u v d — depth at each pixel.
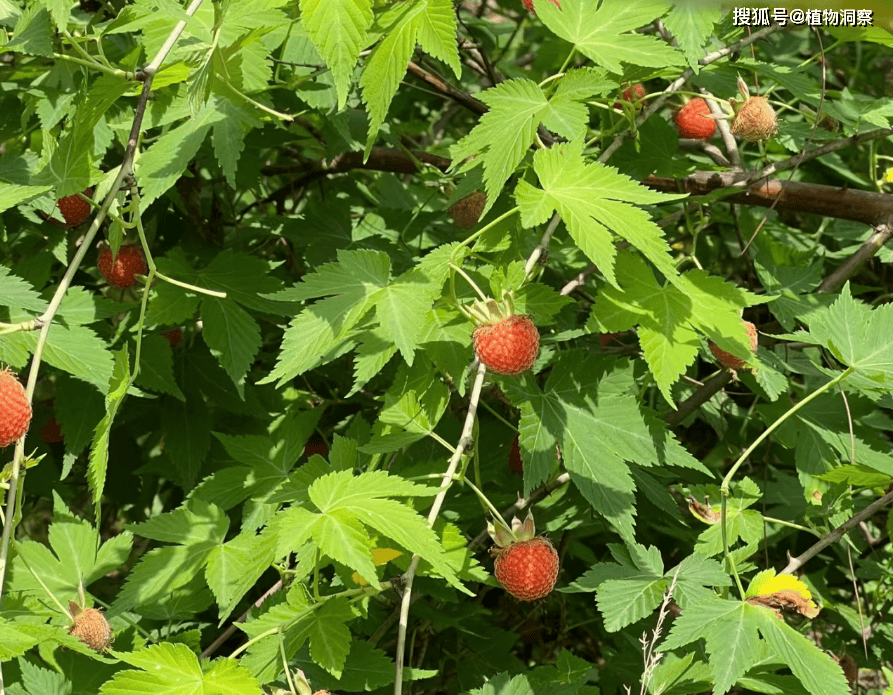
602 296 0.63
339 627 0.60
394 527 0.57
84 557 0.65
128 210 0.64
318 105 0.72
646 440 0.63
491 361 0.60
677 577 0.63
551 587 0.62
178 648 0.57
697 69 0.63
